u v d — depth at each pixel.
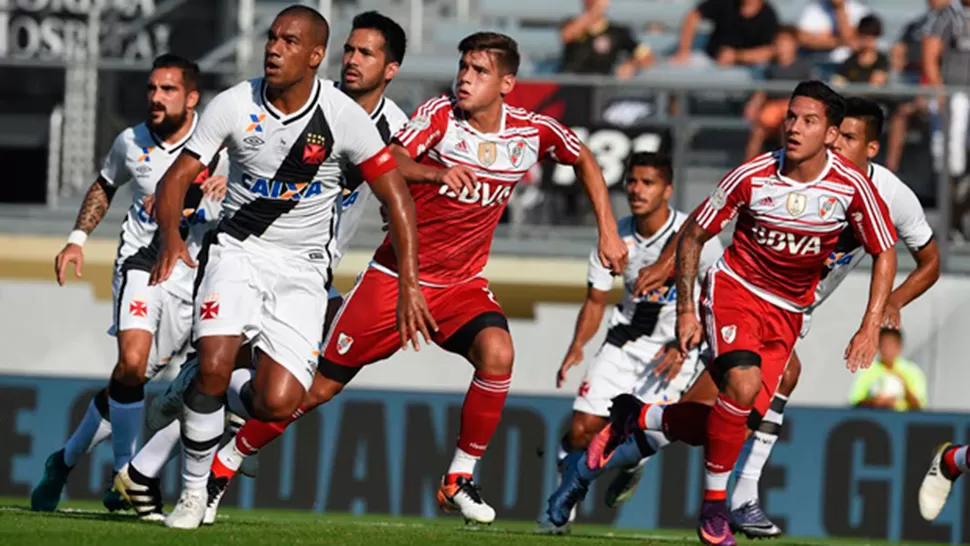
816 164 23.22
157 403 24.12
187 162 21.47
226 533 21.59
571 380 48.62
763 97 48.28
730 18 53.97
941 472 26.67
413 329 21.77
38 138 51.75
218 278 22.30
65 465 28.33
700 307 24.59
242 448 24.25
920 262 26.69
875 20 50.66
